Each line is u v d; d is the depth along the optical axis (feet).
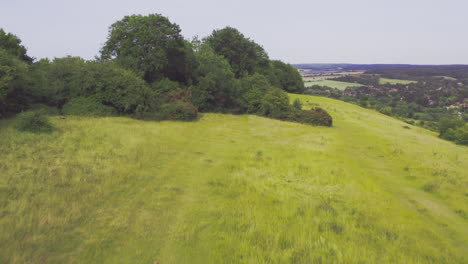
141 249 17.11
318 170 37.42
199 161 38.22
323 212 24.38
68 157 31.48
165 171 32.12
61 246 16.44
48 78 65.57
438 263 18.24
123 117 67.10
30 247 15.88
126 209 21.84
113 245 17.22
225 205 24.45
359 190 30.86
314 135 69.62
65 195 22.56
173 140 48.83
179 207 23.38
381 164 46.32
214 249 17.75
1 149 30.66
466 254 20.08
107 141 40.40
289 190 29.53
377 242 20.29
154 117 70.18
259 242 18.69
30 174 25.49
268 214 23.18
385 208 26.86
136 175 29.30
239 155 43.78
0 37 67.82
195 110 79.00
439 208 29.19
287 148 51.72
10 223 17.62
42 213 19.40
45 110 58.85
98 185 25.39
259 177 33.30
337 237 20.39
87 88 67.92
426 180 37.73
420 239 21.42
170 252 17.10
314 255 17.71
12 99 52.13
